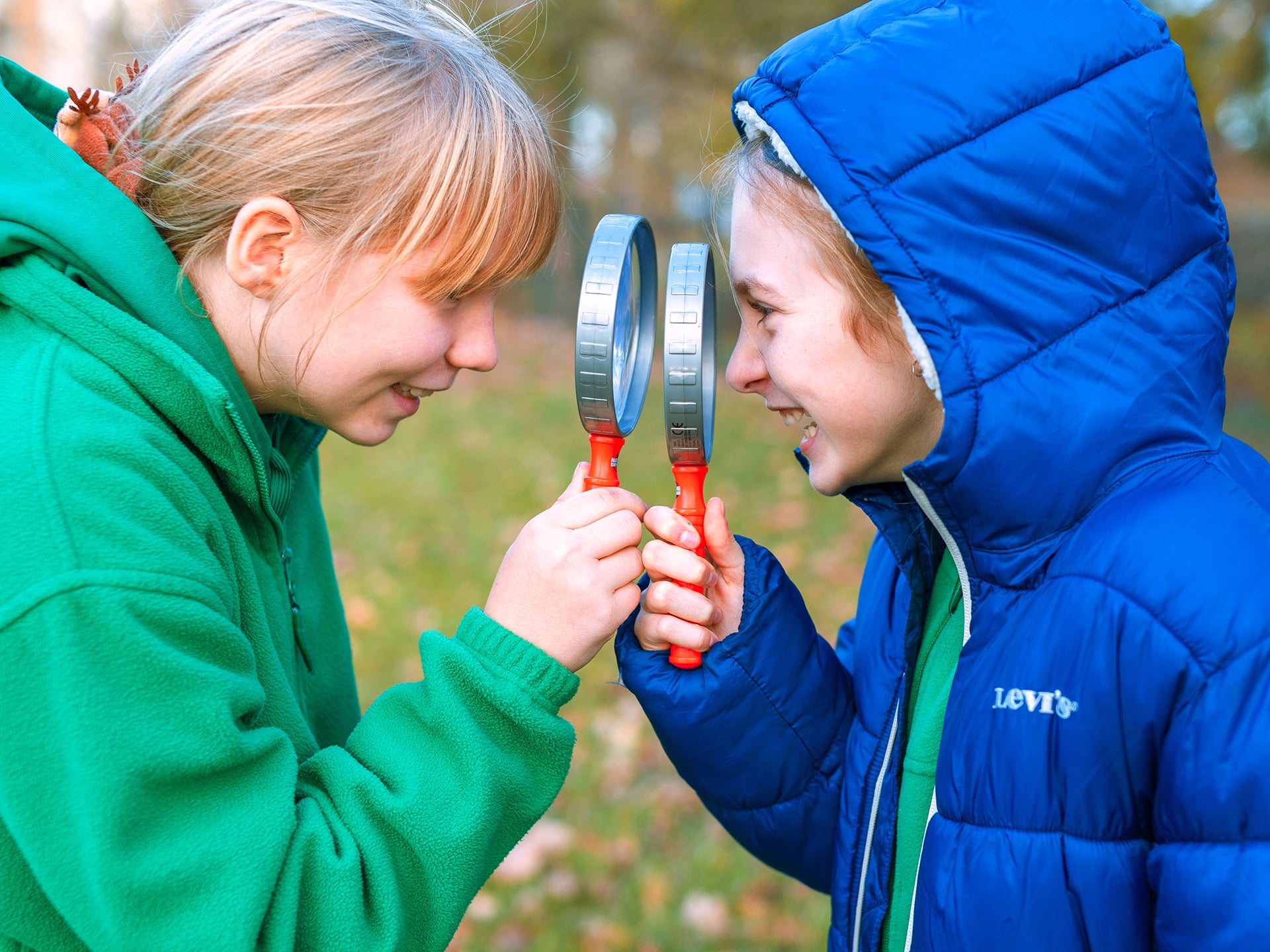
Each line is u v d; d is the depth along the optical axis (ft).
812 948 7.58
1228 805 2.50
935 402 3.31
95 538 2.62
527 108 3.53
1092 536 2.88
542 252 3.54
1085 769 2.76
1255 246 40.98
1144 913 2.75
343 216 3.16
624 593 3.42
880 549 4.20
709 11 27.45
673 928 7.78
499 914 7.94
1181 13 23.02
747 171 3.39
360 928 2.87
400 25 3.42
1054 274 2.98
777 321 3.32
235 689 2.79
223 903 2.64
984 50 3.03
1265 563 2.64
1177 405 3.00
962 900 2.96
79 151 3.31
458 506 17.67
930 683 3.64
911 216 2.96
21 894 2.78
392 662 11.88
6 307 3.02
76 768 2.51
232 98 3.13
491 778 3.09
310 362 3.27
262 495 3.35
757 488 18.51
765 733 3.92
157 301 3.07
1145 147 3.04
